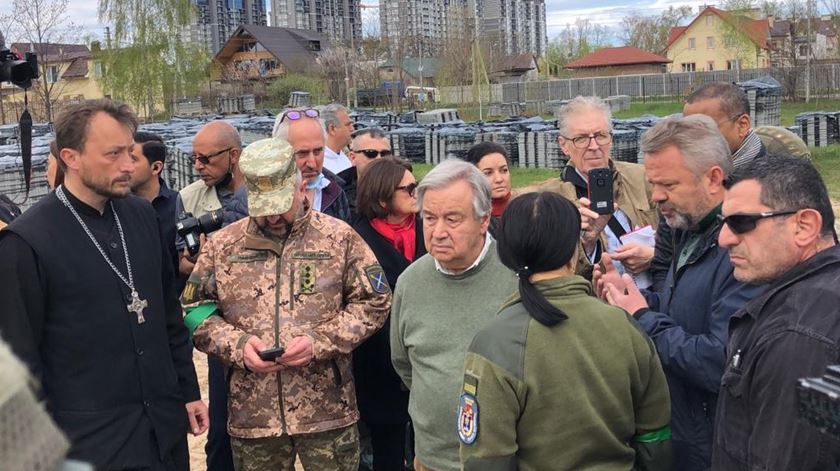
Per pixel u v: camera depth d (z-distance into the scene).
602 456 2.48
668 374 2.96
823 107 35.22
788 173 2.36
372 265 3.68
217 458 4.12
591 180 3.68
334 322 3.54
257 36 59.94
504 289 3.27
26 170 4.97
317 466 3.62
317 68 53.06
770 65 45.44
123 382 3.20
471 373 2.46
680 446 2.95
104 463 3.10
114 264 3.23
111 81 39.16
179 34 39.31
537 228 2.48
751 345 2.31
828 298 2.17
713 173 2.96
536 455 2.45
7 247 3.04
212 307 3.63
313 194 4.79
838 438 1.70
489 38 52.72
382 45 54.53
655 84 52.94
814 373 2.11
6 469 0.99
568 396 2.42
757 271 2.39
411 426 4.61
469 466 2.42
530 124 22.02
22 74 4.80
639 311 3.02
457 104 42.22
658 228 3.61
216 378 4.06
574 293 2.51
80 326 3.12
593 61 71.00
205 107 47.62
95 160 3.12
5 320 3.00
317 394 3.57
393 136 20.67
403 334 3.43
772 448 2.16
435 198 3.18
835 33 40.62
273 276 3.55
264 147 3.50
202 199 5.29
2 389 1.00
